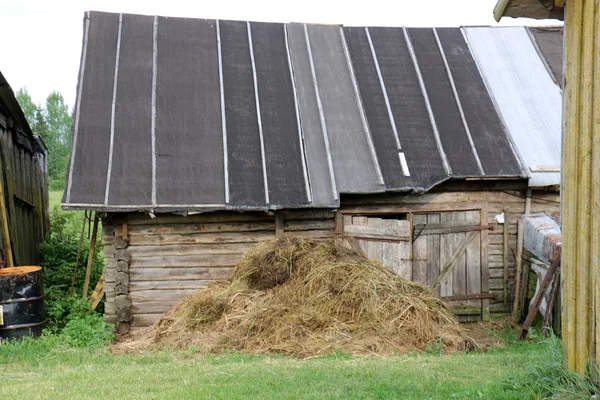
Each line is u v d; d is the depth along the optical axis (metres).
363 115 13.20
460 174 12.23
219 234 11.83
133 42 13.77
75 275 12.94
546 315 10.98
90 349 9.52
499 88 14.06
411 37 15.13
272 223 11.98
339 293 9.93
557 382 5.36
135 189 11.42
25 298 9.83
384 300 9.83
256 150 12.30
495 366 7.54
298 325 9.38
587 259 5.15
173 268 11.70
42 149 19.42
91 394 6.30
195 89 13.17
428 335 9.47
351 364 7.82
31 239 16.12
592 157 5.09
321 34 14.90
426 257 12.34
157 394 6.22
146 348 9.55
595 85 5.04
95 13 14.12
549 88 14.18
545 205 12.75
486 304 12.49
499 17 6.38
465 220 12.55
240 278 10.78
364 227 12.12
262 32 14.74
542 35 15.61
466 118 13.34
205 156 12.09
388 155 12.53
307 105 13.29
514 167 12.45
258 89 13.40
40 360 8.59
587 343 5.17
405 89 13.84
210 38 14.30
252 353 8.92
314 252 10.70
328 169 12.16
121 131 12.20
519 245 12.54
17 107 12.84
